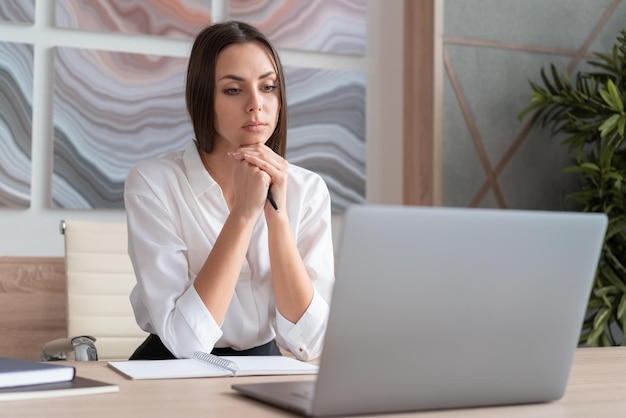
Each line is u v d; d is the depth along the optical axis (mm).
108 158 3359
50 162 3320
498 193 3850
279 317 1700
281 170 1684
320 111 3660
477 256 928
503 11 3873
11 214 3271
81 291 2391
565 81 3850
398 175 3832
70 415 893
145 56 3414
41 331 3209
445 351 936
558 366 1009
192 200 1843
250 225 1635
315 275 1871
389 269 886
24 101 3264
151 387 1112
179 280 1706
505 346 969
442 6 3744
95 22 3350
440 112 3736
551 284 980
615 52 3758
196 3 3484
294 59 3662
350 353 887
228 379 1213
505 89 3873
